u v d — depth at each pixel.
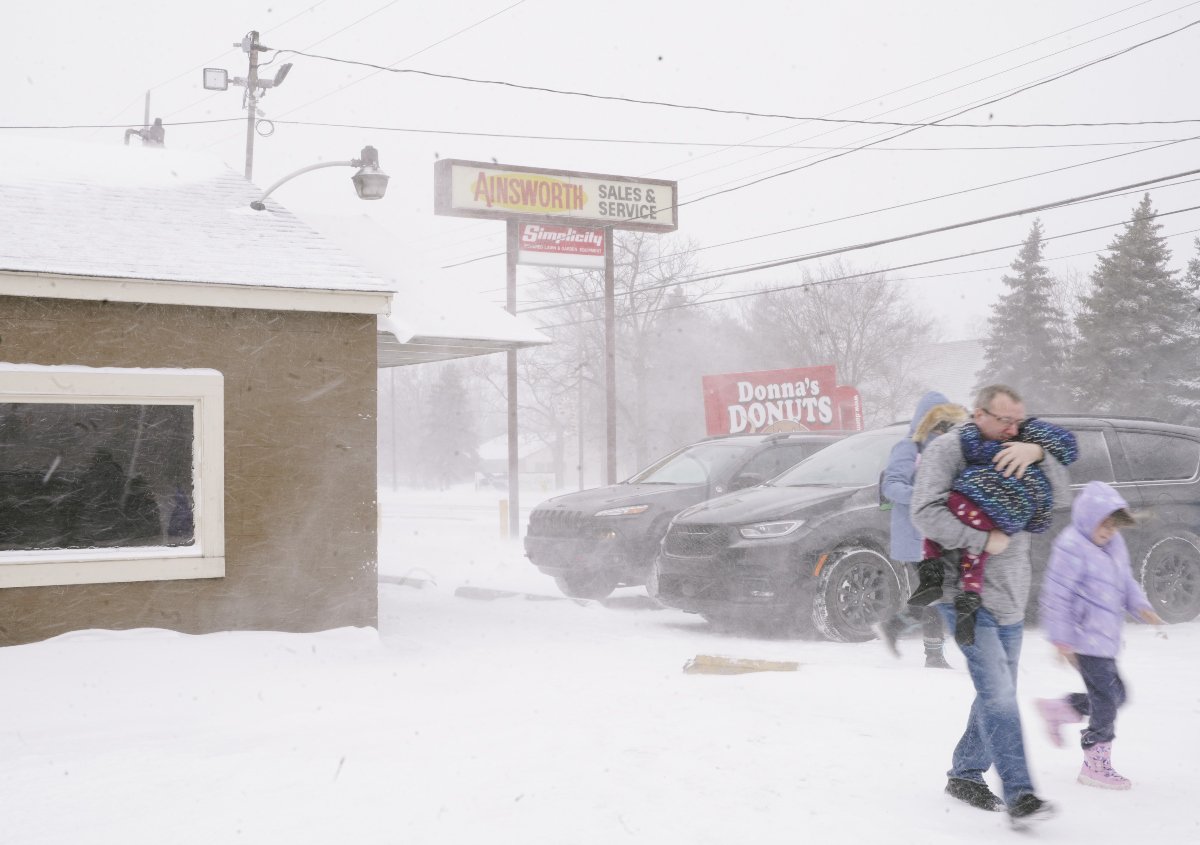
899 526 7.75
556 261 28.08
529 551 13.20
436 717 6.44
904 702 6.36
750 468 12.54
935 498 4.49
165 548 8.45
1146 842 4.18
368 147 9.95
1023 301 53.38
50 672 7.31
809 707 6.32
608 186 28.17
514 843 4.18
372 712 6.62
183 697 7.05
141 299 8.30
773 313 64.00
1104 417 10.74
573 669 8.01
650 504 12.30
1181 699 6.69
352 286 8.90
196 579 8.48
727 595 9.80
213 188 10.33
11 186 9.35
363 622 9.04
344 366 9.07
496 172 26.98
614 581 12.89
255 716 6.60
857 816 4.45
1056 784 4.92
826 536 9.61
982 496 4.42
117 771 5.38
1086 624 4.88
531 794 4.78
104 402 8.28
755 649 9.20
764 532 9.70
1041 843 4.15
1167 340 46.16
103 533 8.30
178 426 8.56
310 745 5.82
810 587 9.58
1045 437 4.54
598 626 10.84
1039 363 52.69
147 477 8.45
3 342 8.01
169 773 5.32
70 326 8.20
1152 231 47.03
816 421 25.41
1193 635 9.70
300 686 7.39
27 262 7.90
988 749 4.39
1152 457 10.66
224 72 31.30
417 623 10.90
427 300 10.98
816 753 5.35
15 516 8.05
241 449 8.69
